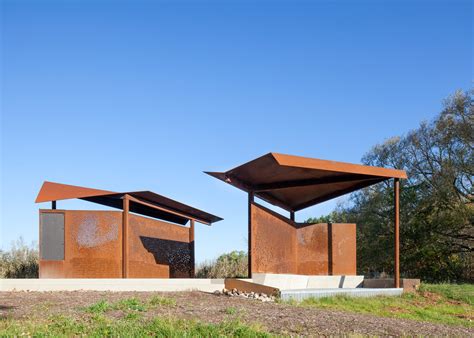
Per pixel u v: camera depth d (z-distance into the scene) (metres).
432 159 32.22
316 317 11.69
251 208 19.16
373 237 33.78
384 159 34.38
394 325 11.57
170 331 9.34
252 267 18.55
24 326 9.48
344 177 19.52
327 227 21.69
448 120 30.86
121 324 9.76
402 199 33.09
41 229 16.94
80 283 16.08
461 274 33.03
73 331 9.34
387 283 20.05
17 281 15.80
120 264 17.47
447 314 15.48
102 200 19.08
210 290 16.83
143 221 19.06
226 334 9.54
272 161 17.38
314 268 21.38
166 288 16.47
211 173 18.17
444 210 31.44
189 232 22.34
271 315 11.57
